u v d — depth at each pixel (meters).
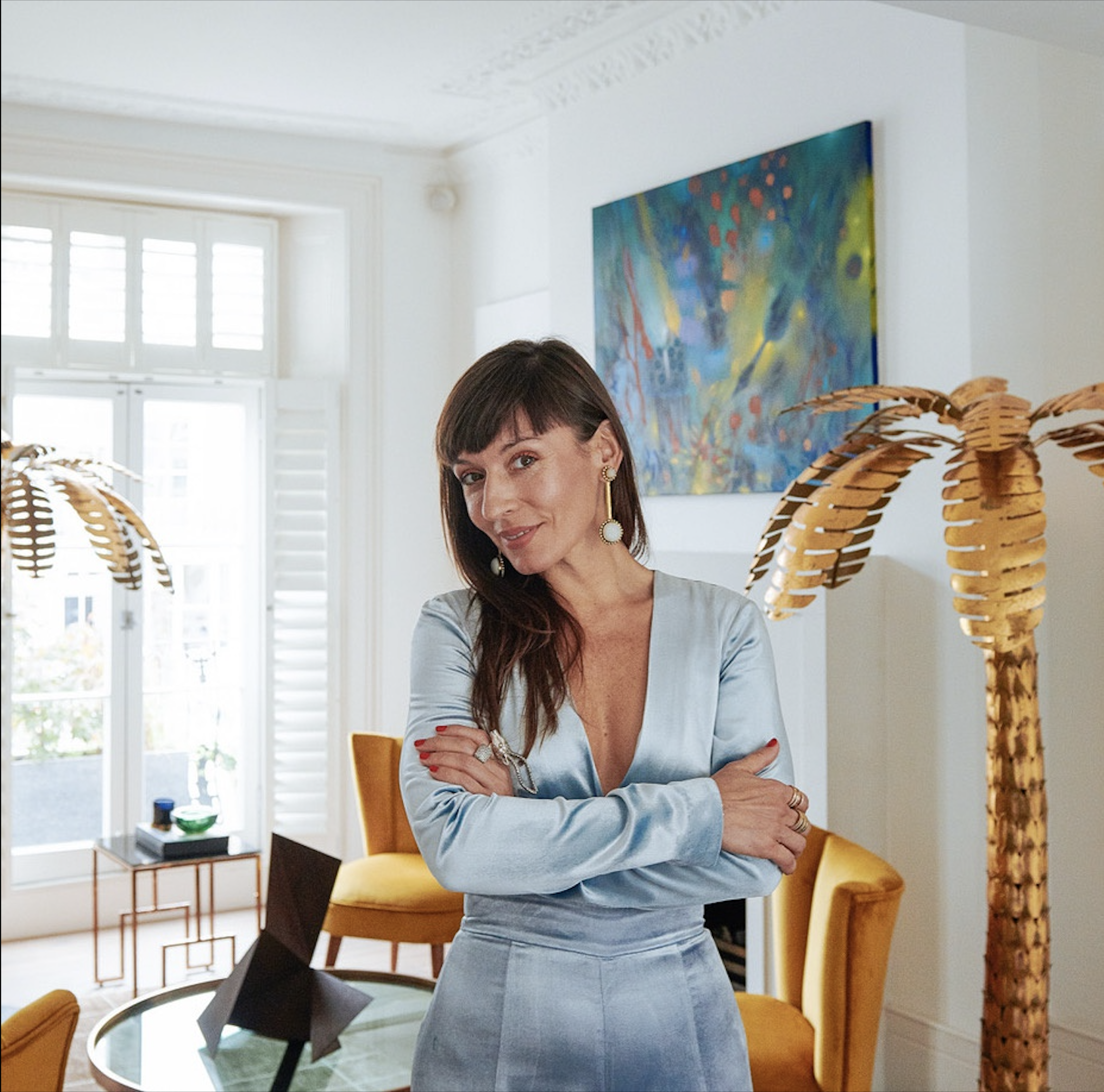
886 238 3.44
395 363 5.66
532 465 1.38
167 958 4.88
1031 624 2.23
